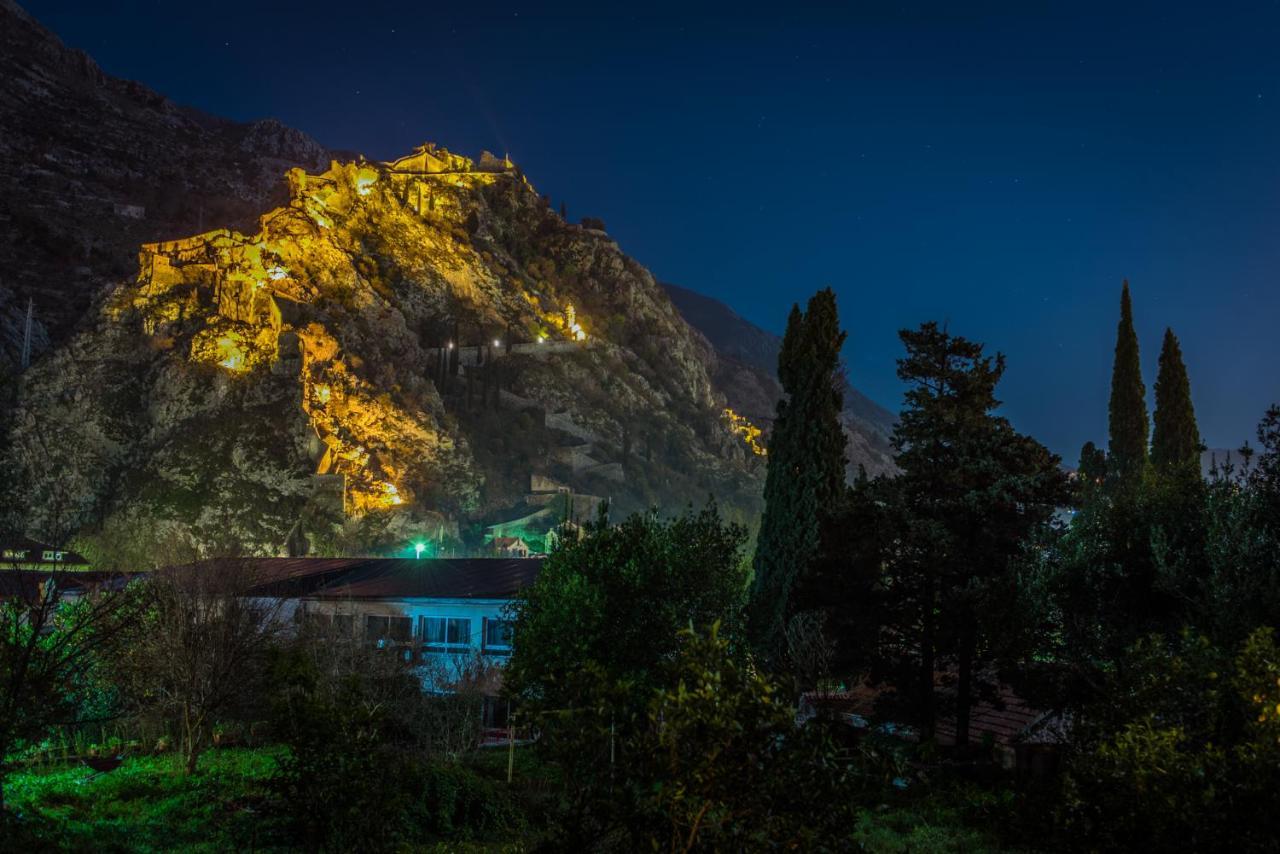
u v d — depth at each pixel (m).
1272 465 20.58
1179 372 40.19
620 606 19.50
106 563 109.44
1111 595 21.66
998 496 24.38
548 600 19.67
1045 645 22.25
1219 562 18.41
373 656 28.45
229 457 129.88
